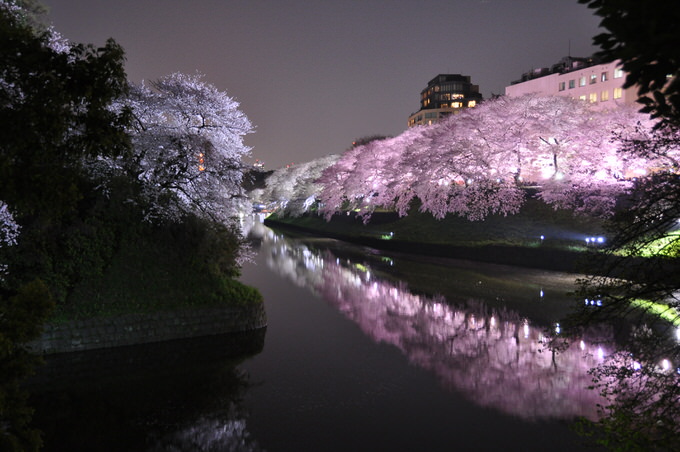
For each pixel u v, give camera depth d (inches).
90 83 235.5
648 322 748.6
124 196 824.3
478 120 1956.2
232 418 551.5
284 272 1612.9
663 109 135.0
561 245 1467.8
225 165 954.7
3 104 232.8
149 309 791.7
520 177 2034.9
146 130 871.7
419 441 499.2
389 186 2375.7
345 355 771.4
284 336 874.8
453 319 983.6
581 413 553.6
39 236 739.4
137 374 682.2
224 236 930.7
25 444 230.5
